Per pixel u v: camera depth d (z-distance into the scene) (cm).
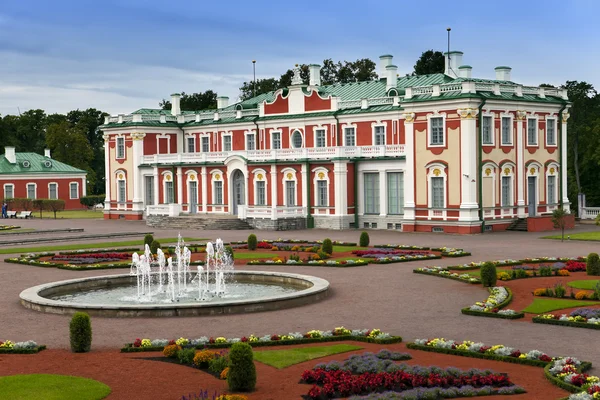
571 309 2870
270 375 2034
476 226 6219
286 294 3084
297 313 2877
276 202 7444
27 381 1978
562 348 2264
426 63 10562
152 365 2142
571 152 9769
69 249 5366
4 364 2181
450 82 6644
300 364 2141
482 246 5188
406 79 7650
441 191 6397
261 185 7569
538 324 2622
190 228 7281
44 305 2953
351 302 3103
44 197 11406
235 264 4419
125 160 8838
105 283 3700
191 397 1833
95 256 4750
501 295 3102
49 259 4725
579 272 3856
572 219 6781
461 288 3422
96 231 7025
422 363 2120
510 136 6562
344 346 2334
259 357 2206
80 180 11788
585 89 10256
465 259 4475
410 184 6569
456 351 2216
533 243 5344
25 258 4716
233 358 1891
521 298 3112
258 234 6469
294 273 3850
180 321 2742
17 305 3144
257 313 2883
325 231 6769
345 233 6500
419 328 2588
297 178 7269
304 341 2392
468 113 6156
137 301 3241
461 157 6225
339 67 12400
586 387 1814
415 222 6550
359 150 6988
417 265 4247
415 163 6531
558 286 3144
